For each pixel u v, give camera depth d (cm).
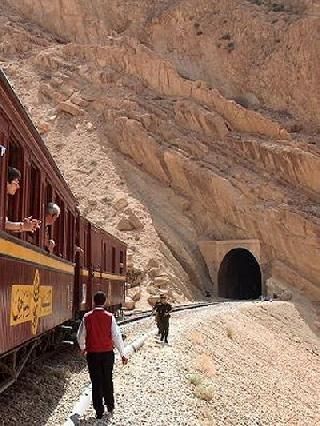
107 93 6600
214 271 5494
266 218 5488
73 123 6375
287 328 4128
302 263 5328
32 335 1070
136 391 1286
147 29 7625
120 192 5606
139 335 2219
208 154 6038
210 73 7269
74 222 1734
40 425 964
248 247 5491
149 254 4984
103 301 1070
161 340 2073
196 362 1872
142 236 5194
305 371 3020
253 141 5997
